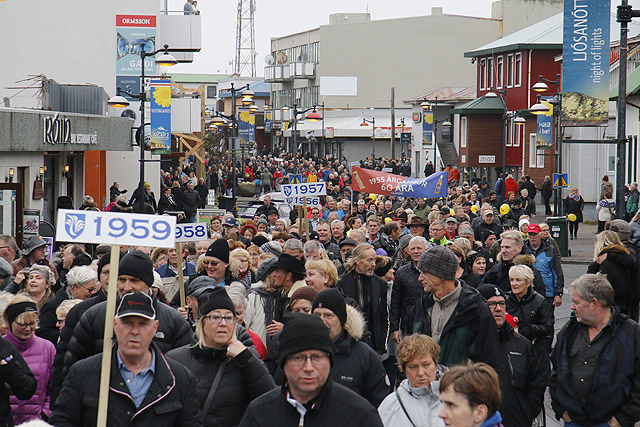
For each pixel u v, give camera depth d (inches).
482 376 331.9
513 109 3870.6
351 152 6338.6
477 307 499.8
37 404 530.0
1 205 1348.4
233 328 412.2
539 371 533.6
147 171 2906.0
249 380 406.6
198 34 3166.8
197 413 383.6
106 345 364.5
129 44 2541.8
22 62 2657.5
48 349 533.6
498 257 753.0
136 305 367.6
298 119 7283.5
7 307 523.5
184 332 470.9
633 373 469.1
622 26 1160.8
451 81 6673.2
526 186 2876.5
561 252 1883.6
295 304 496.4
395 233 1043.3
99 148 2012.8
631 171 2399.1
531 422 534.0
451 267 506.0
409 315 542.9
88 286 589.3
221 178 3718.0
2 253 806.5
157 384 373.1
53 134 1711.4
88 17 2699.3
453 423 331.3
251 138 3737.7
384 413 415.2
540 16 6294.3
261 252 843.4
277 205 2180.1
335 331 446.9
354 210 1584.6
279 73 7514.8
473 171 4055.1
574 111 1346.0
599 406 470.3
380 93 6732.3
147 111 2527.1
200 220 1776.6
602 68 1332.4
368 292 673.6
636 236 896.9
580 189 2920.8
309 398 330.3
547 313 612.7
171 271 793.6
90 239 400.8
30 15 2657.5
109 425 368.2
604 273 704.4
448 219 1139.9
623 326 474.0
